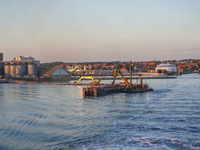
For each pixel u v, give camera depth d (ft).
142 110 241.96
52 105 272.31
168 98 327.67
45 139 157.58
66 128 180.34
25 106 264.72
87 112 233.35
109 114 224.53
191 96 346.33
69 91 433.89
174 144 150.51
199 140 156.56
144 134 167.63
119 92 417.08
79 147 145.69
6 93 395.14
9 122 194.08
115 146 147.23
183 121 197.88
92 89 365.61
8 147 143.84
